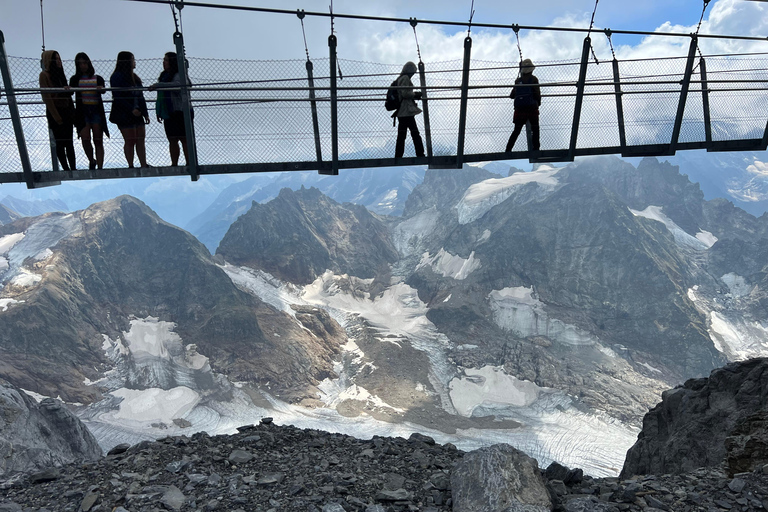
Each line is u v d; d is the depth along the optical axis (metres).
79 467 9.55
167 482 8.68
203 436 10.98
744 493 8.14
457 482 7.97
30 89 10.84
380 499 8.12
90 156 11.64
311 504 7.80
